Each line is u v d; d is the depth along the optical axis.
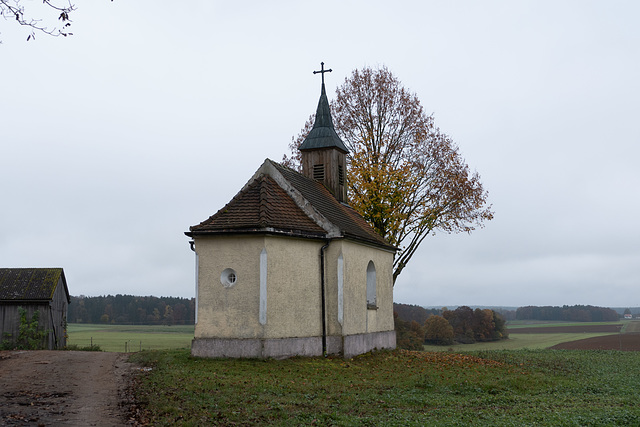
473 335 75.88
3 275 40.88
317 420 12.79
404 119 40.22
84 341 59.41
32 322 38.91
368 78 40.72
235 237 21.86
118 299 101.12
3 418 11.76
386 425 12.52
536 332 100.88
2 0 9.71
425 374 21.33
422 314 86.00
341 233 23.91
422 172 39.25
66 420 11.89
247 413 13.09
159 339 63.84
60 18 9.98
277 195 24.30
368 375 20.34
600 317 137.38
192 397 14.30
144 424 11.79
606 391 20.09
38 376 17.09
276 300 21.75
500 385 19.44
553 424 13.18
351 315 25.03
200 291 22.00
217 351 21.44
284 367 20.08
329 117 33.06
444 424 12.77
